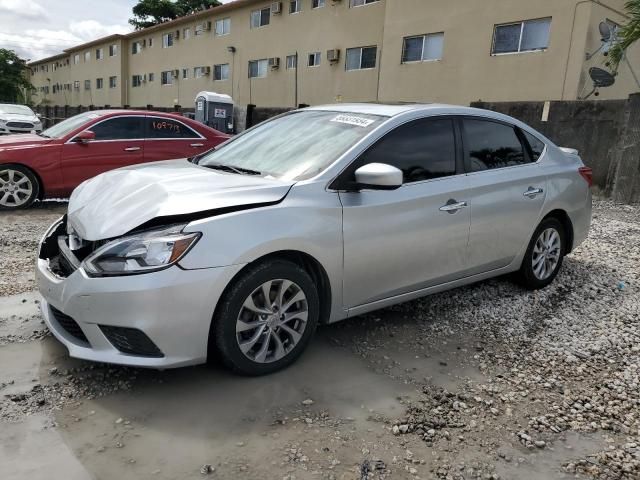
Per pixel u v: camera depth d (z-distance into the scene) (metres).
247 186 3.15
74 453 2.46
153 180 3.34
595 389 3.25
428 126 3.86
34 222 6.89
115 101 40.81
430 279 3.84
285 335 3.25
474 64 16.50
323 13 22.64
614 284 5.07
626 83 16.25
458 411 2.96
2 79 51.12
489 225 4.11
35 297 4.23
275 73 25.70
